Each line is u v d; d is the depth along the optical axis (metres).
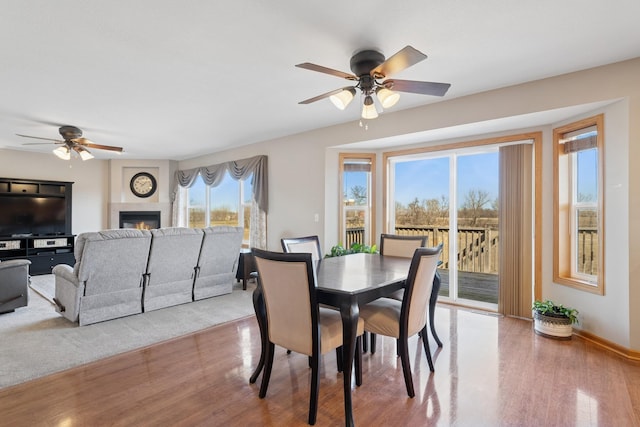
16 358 2.63
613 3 1.95
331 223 4.80
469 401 2.07
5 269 3.65
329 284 2.13
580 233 3.35
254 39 2.33
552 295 3.51
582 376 2.38
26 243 6.00
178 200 7.46
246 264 4.87
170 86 3.21
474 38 2.34
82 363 2.57
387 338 3.16
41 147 6.06
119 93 3.38
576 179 3.39
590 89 2.84
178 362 2.60
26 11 1.98
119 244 3.33
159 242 3.65
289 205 5.27
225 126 4.70
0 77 2.95
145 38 2.31
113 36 2.28
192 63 2.71
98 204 7.34
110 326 3.35
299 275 1.89
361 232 4.99
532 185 3.64
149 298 3.80
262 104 3.75
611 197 2.85
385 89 2.39
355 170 4.87
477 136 3.98
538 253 3.59
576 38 2.35
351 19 2.10
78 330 3.23
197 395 2.14
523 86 3.17
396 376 2.39
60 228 6.61
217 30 2.21
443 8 1.99
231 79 3.04
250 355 2.74
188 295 4.17
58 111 3.96
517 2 1.94
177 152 6.73
